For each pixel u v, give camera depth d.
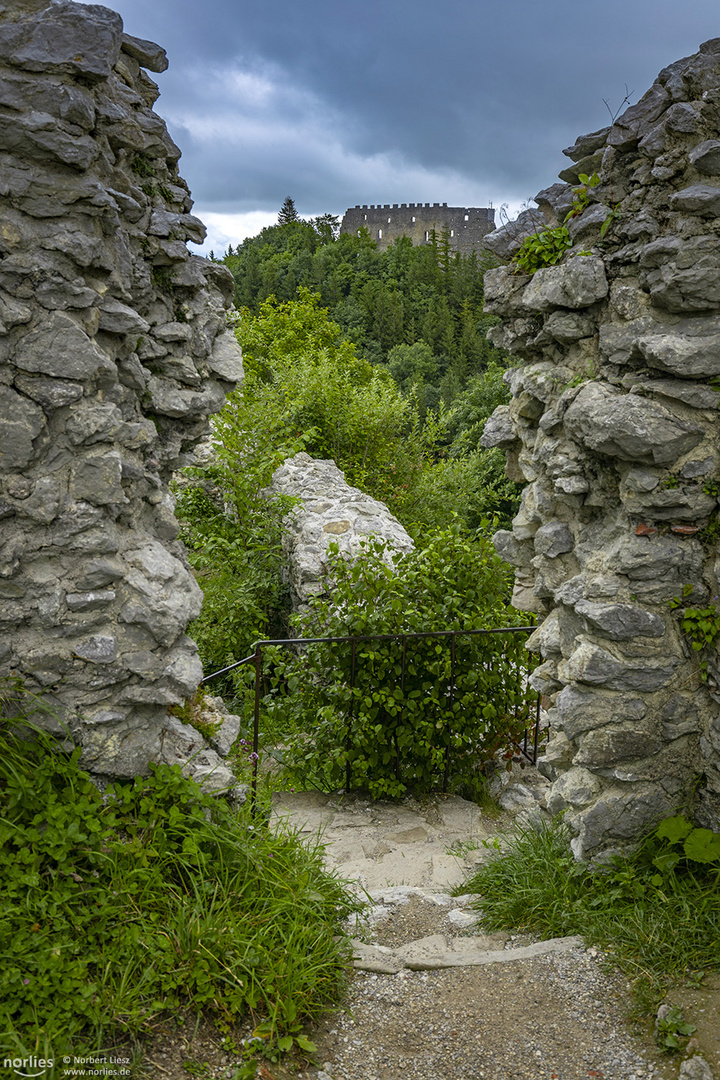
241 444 8.13
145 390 3.07
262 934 2.48
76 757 2.59
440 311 44.25
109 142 2.91
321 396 13.02
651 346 3.01
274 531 7.81
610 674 3.09
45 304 2.52
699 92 2.99
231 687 7.04
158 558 2.87
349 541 6.80
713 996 2.47
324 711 4.59
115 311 2.76
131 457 2.89
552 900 3.06
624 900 2.96
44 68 2.44
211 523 8.18
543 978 2.64
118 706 2.68
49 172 2.49
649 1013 2.45
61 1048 1.98
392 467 13.55
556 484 3.54
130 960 2.24
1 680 2.54
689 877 2.97
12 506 2.53
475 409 20.61
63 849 2.37
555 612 3.64
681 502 3.03
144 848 2.56
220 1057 2.17
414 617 4.78
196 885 2.50
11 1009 2.01
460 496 15.21
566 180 3.82
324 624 4.93
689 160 2.99
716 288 2.94
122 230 2.86
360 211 62.91
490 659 4.91
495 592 5.14
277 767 5.28
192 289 3.32
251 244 58.84
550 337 3.71
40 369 2.52
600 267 3.29
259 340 21.16
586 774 3.24
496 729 4.96
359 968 2.73
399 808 4.70
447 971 2.71
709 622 3.04
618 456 3.11
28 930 2.18
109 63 2.53
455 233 61.09
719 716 3.06
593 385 3.31
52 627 2.60
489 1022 2.47
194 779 2.85
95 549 2.63
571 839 3.29
